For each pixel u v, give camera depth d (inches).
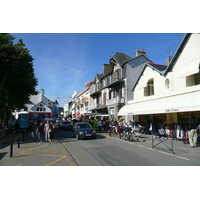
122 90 1038.4
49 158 313.0
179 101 450.9
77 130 590.6
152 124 597.3
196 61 472.1
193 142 387.2
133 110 657.0
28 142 545.6
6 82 690.8
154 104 558.3
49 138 504.1
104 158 302.7
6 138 680.4
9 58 640.4
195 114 479.8
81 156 324.5
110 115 1124.5
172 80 557.6
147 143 470.3
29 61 756.6
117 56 1112.8
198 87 446.9
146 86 685.9
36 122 619.5
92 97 1617.9
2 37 666.2
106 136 657.0
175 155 316.5
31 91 811.4
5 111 700.7
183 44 515.8
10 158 322.3
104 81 1328.7
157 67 661.9
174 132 508.1
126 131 546.6
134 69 1031.6
